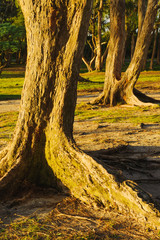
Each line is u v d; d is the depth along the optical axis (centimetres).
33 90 558
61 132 554
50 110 564
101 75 4006
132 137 906
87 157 518
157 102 1689
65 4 514
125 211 445
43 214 461
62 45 534
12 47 3628
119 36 1648
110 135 955
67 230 404
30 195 542
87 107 1647
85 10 505
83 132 1018
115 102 1675
